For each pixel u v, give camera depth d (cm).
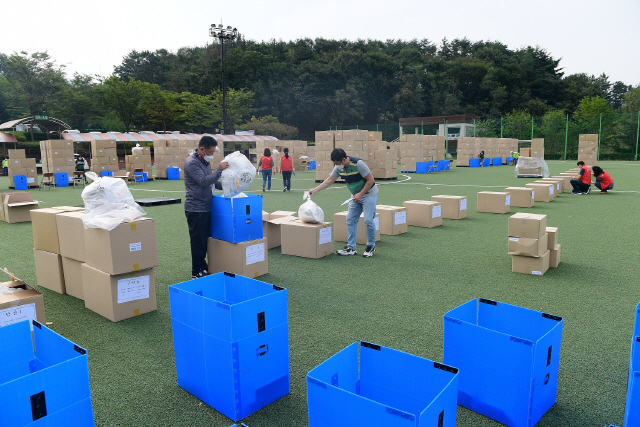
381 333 331
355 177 551
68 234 405
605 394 248
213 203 467
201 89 5369
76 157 2280
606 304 386
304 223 576
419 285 446
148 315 378
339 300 404
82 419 189
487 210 923
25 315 301
